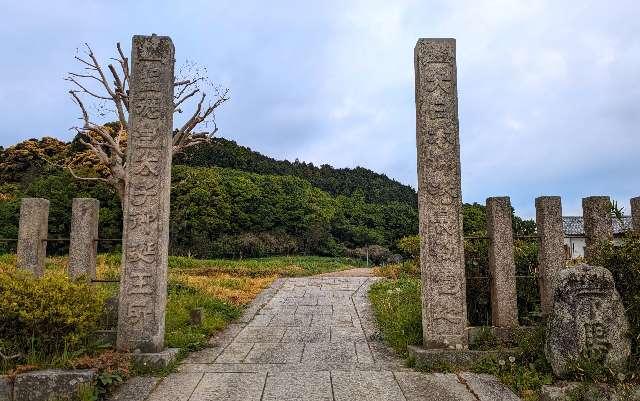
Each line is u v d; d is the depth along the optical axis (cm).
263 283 1608
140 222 593
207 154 4444
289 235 3550
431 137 612
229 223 3284
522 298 702
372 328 858
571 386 462
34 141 3438
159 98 610
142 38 620
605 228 680
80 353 520
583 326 491
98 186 2589
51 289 531
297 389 492
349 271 2259
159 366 550
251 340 758
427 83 622
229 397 469
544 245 666
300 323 923
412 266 1759
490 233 664
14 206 2311
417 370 564
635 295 516
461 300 591
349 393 482
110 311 624
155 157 602
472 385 505
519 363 552
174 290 1140
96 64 1551
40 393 462
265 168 4744
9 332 509
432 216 602
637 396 434
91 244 672
